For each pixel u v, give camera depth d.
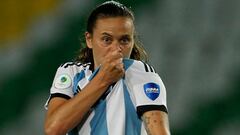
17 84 32.06
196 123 28.00
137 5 30.98
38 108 31.30
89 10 32.56
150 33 30.19
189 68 29.05
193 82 28.69
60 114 8.16
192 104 28.41
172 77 29.05
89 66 8.91
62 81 8.88
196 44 29.38
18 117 31.30
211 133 27.86
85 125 8.38
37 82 31.98
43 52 32.50
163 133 7.96
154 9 30.72
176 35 29.80
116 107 8.28
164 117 8.22
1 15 33.84
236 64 28.56
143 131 8.30
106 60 8.20
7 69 32.66
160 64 29.41
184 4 30.23
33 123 30.98
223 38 29.17
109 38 8.34
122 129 8.20
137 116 8.31
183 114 28.30
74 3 32.97
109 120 8.26
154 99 8.30
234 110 27.88
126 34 8.32
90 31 8.73
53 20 33.12
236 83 28.19
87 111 8.23
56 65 32.16
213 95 28.30
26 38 33.22
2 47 33.34
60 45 32.47
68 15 32.88
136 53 9.44
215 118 28.03
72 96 8.81
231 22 29.38
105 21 8.35
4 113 31.52
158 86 8.46
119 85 8.37
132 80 8.45
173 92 28.75
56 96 8.77
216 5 29.75
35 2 33.81
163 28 30.14
